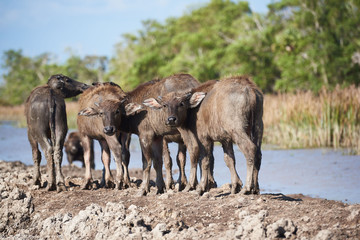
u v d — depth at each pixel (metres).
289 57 94.75
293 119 53.00
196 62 122.38
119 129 25.52
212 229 17.38
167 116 22.48
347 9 96.62
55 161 25.44
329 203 20.89
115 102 24.52
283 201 20.20
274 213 18.41
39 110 25.41
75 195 24.25
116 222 18.16
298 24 101.38
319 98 53.91
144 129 24.52
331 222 16.84
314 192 27.92
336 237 15.05
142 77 142.88
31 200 23.23
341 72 89.81
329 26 96.06
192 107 22.72
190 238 16.58
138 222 17.94
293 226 16.12
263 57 105.44
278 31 112.81
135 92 25.83
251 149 20.14
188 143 23.77
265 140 53.66
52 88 28.95
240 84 20.84
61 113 25.75
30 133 26.45
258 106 20.80
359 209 17.25
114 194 24.16
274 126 54.53
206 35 134.75
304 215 17.88
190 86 24.84
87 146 27.34
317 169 35.59
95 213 19.70
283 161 40.06
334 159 39.56
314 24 98.25
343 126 48.50
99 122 25.81
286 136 51.41
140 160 45.88
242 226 16.30
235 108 20.34
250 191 21.05
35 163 26.83
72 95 30.33
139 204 21.55
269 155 44.03
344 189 28.41
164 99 22.72
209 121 21.92
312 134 49.91
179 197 21.98
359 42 93.62
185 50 130.12
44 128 25.50
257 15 130.12
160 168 24.92
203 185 22.72
